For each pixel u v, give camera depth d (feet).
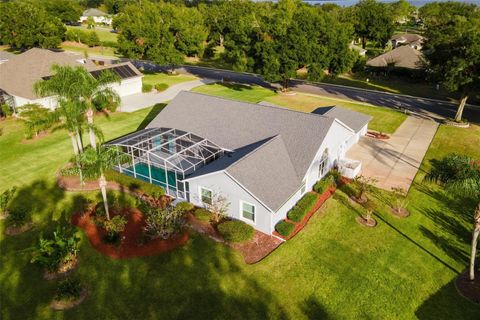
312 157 97.60
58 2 478.18
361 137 146.20
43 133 145.28
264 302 66.80
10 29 302.45
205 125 119.14
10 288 69.62
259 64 204.95
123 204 96.43
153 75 260.62
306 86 234.38
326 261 77.05
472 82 147.84
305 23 191.21
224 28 372.17
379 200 99.66
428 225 89.45
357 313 64.95
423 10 469.57
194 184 93.50
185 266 74.95
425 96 208.54
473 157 128.26
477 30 154.61
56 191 103.71
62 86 103.50
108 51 350.64
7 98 166.50
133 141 112.57
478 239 83.41
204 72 274.98
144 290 69.21
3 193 102.06
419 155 130.00
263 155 94.58
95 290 69.21
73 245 76.23
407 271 74.64
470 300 67.46
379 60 256.11
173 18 258.98
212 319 63.36
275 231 86.53
